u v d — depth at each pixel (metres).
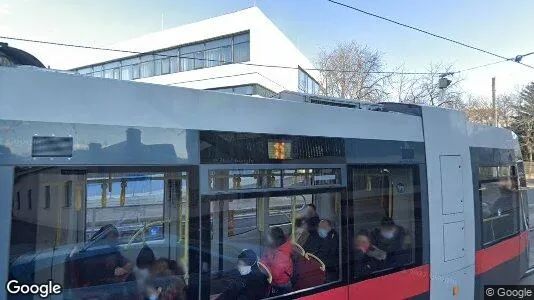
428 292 4.75
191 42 29.77
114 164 2.66
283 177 3.50
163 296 2.83
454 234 5.18
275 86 29.91
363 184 4.18
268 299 3.37
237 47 28.05
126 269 2.72
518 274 6.86
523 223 7.24
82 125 2.57
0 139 2.30
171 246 2.88
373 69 28.16
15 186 2.31
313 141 3.76
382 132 4.45
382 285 4.23
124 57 33.12
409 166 4.70
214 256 3.06
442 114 5.27
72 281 2.51
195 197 2.97
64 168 2.48
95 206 2.61
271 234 3.43
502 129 6.93
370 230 4.19
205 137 3.06
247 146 3.29
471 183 5.59
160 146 2.85
